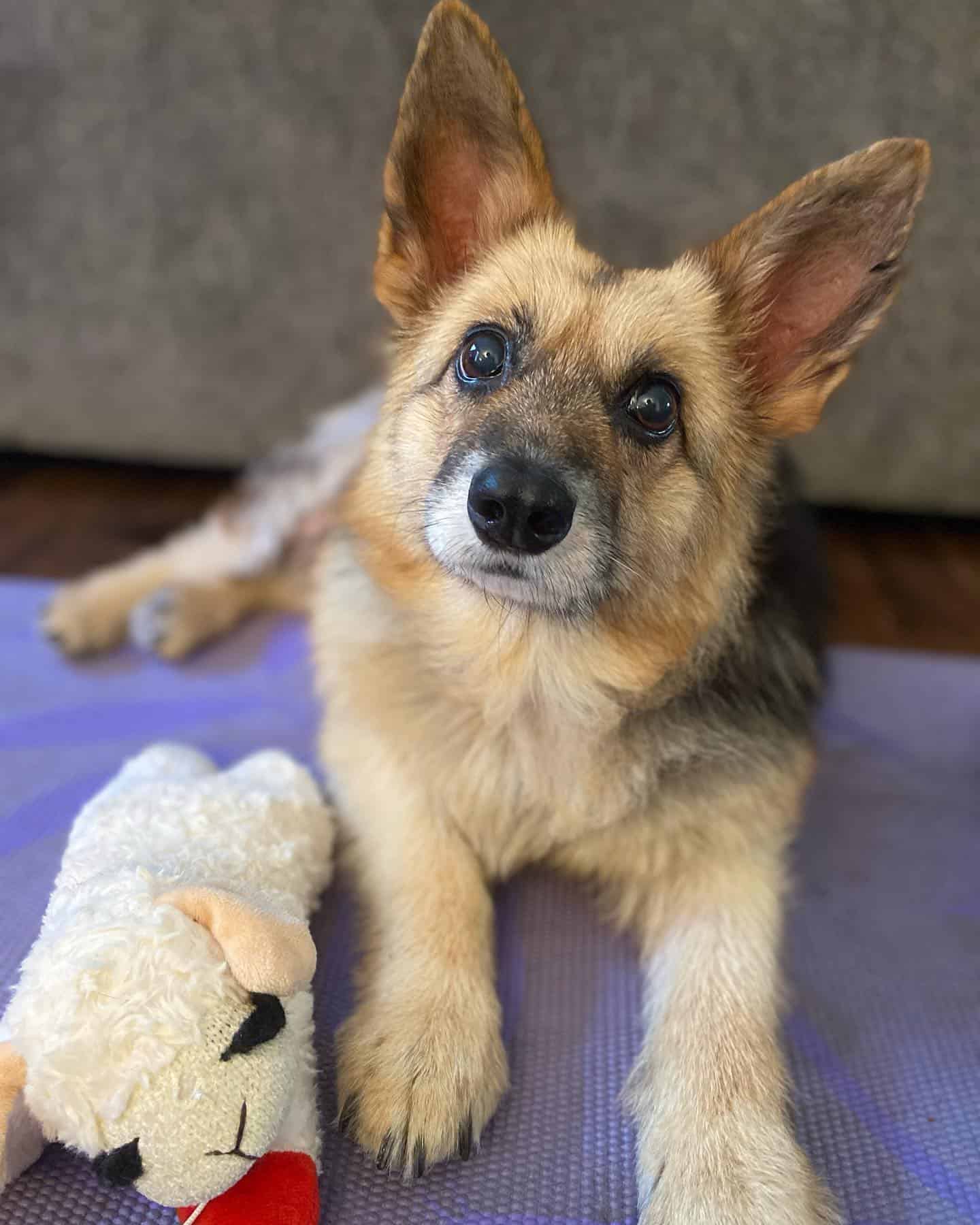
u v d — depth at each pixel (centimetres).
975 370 80
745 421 43
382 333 66
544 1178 34
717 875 41
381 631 44
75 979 28
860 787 54
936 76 68
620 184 73
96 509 81
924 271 75
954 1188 35
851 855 49
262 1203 30
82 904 31
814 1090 38
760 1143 33
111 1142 28
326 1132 34
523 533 37
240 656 60
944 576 83
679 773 42
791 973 43
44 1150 33
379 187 72
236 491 69
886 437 83
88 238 75
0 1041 29
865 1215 34
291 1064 30
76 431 84
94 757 50
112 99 69
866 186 38
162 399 82
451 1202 33
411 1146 33
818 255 41
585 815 42
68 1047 28
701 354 41
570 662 40
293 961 30
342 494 54
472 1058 35
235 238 75
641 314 40
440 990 37
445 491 38
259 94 69
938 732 58
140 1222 32
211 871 34
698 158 72
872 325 40
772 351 43
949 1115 37
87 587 61
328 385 81
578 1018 40
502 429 38
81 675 57
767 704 44
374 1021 36
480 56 39
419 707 43
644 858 42
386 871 41
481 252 43
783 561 48
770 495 46
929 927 45
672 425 40
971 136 70
